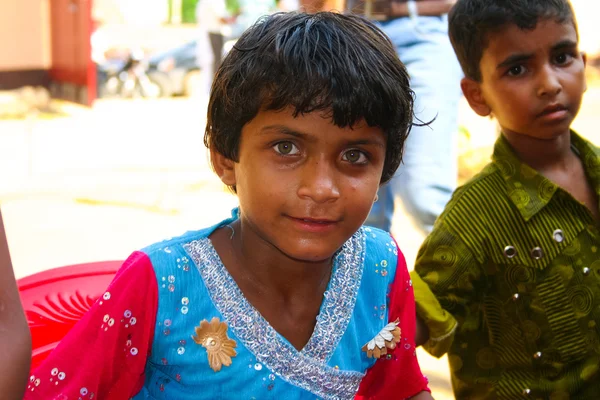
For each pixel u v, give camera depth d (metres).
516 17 1.72
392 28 3.18
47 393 1.22
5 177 6.73
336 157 1.17
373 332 1.42
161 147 8.00
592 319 1.78
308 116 1.13
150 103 10.91
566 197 1.76
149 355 1.28
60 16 11.45
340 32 1.18
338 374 1.33
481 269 1.78
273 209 1.18
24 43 11.81
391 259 1.46
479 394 1.85
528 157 1.81
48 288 1.64
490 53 1.79
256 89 1.15
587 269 1.77
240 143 1.21
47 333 1.57
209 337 1.27
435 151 3.10
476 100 1.92
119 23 12.91
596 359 1.78
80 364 1.22
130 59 11.43
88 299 1.63
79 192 6.31
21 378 0.94
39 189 6.39
